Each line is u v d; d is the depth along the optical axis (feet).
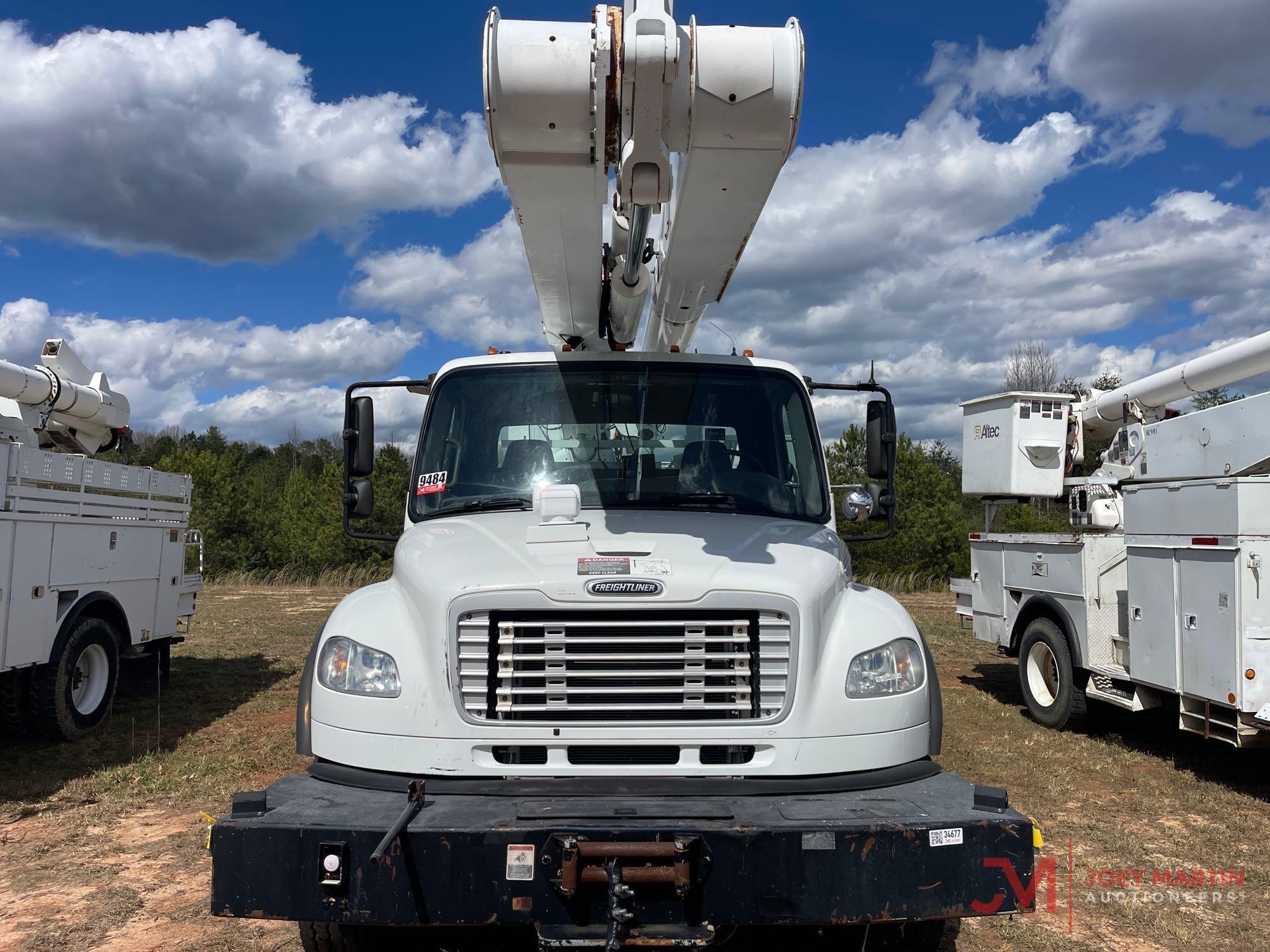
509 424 14.42
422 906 8.85
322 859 8.88
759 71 10.91
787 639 10.34
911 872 9.04
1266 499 18.34
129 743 22.77
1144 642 21.35
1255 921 13.41
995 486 29.78
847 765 10.25
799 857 8.97
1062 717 24.75
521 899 8.87
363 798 9.80
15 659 20.07
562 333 19.42
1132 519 21.85
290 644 40.57
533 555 11.06
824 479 14.49
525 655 10.21
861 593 12.07
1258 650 18.11
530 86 10.91
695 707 10.18
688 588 10.29
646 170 11.28
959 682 32.71
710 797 9.84
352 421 15.20
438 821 9.06
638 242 14.55
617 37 10.71
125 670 27.81
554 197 12.63
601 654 10.20
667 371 14.90
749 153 11.58
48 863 15.20
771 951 12.01
